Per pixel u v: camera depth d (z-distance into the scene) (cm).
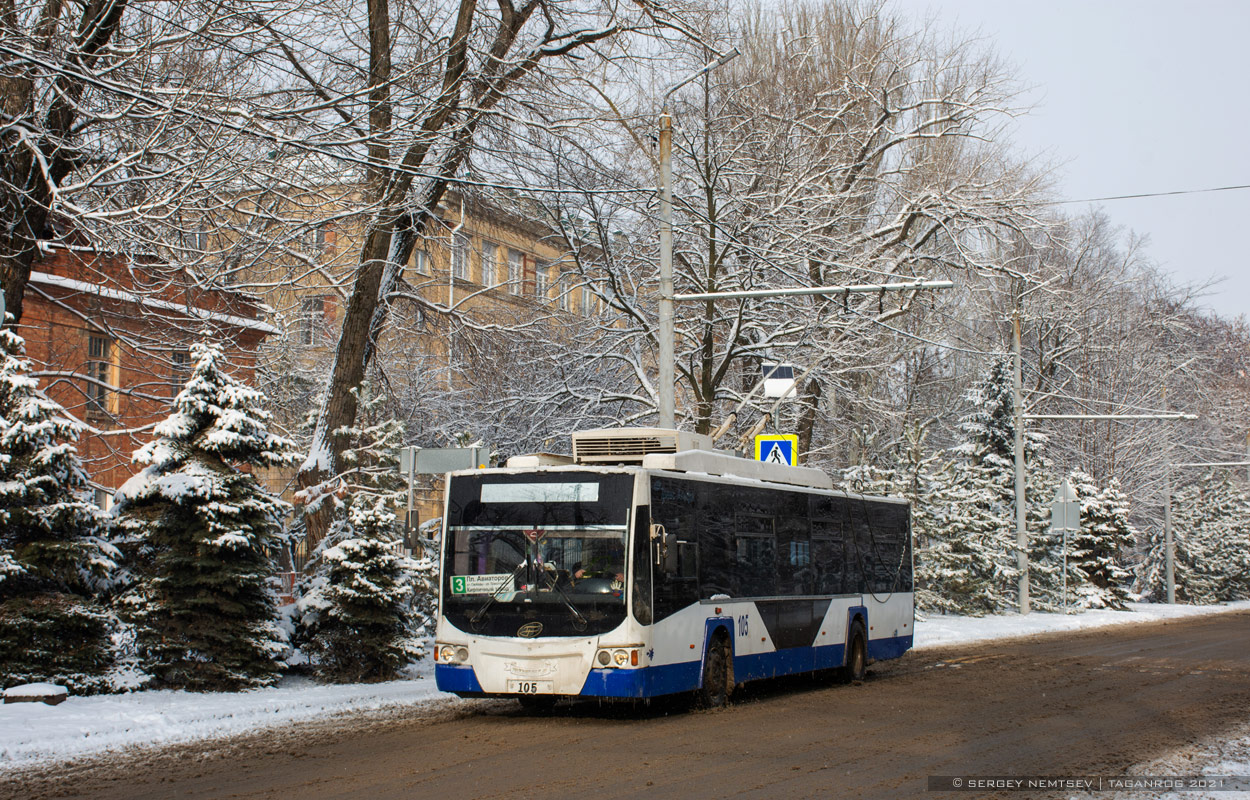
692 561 1468
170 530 1572
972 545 3881
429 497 3334
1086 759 1097
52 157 1553
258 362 3106
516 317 3041
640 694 1320
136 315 2008
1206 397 6425
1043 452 5106
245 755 1105
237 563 1581
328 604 1706
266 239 1694
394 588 1731
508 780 972
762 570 1666
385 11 1842
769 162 2936
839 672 1920
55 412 1527
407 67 1706
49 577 1461
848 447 3978
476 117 1916
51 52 1427
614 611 1332
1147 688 1780
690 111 2755
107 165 1573
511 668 1344
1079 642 2888
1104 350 5544
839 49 3369
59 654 1453
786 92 3161
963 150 3531
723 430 2806
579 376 3066
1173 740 1230
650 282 2881
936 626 3303
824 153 3175
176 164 1507
